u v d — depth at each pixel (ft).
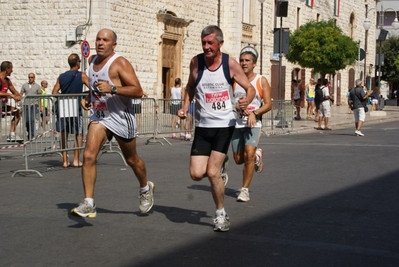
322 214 26.12
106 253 19.84
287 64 141.90
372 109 136.56
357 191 31.86
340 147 56.34
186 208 27.14
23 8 85.56
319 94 85.51
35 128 39.04
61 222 24.29
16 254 19.75
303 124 93.15
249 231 22.91
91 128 23.98
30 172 37.96
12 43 86.38
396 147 56.24
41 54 85.10
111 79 24.21
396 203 28.71
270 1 134.82
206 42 22.06
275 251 20.16
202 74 22.48
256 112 28.43
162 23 94.63
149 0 92.32
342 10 176.96
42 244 20.95
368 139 66.49
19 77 86.33
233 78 22.52
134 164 25.03
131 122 24.49
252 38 126.62
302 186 33.35
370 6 203.21
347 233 22.75
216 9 114.42
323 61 97.09
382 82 242.37
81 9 82.94
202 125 22.56
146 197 25.52
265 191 31.76
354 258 19.48
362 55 122.42
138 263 18.74
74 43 83.51
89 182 23.65
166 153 50.42
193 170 22.50
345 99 180.75
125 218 24.99
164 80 99.71
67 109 40.16
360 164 43.11
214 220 22.76
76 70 41.42
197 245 20.84
